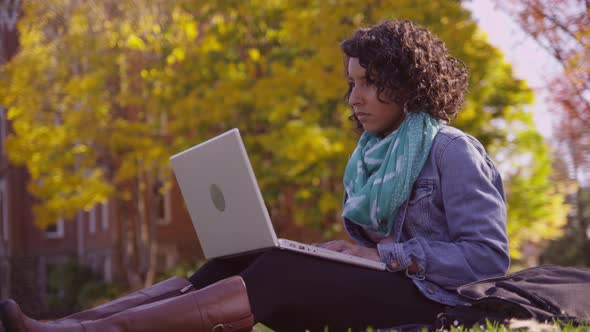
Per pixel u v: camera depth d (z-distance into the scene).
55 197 20.47
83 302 23.03
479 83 17.14
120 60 19.91
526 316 2.37
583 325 2.35
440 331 2.37
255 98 18.64
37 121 20.09
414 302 2.58
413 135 2.73
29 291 19.47
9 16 18.97
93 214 32.34
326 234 19.70
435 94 2.81
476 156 2.69
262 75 20.75
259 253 2.62
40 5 18.80
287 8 18.73
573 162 8.20
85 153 20.50
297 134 17.28
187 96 20.25
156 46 20.45
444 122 2.88
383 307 2.56
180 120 19.88
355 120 3.41
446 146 2.70
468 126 17.14
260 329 3.32
